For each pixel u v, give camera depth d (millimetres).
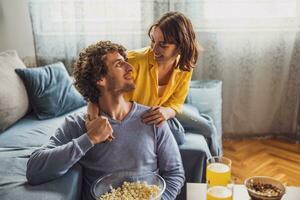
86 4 2846
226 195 1146
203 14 2877
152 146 1413
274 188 1189
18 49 3088
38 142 2037
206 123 2148
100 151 1358
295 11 2834
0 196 1264
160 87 1846
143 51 1763
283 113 3125
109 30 2904
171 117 1853
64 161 1249
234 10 2865
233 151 2947
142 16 2844
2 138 2082
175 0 2834
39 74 2473
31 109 2523
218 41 2957
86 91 1380
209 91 2594
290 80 2998
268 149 2977
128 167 1362
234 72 3047
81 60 1378
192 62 1760
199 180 1930
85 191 1438
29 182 1327
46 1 2836
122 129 1383
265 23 2889
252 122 3189
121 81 1347
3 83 2232
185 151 1899
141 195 1129
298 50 2895
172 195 1347
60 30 2908
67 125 1407
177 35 1620
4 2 2975
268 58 3000
